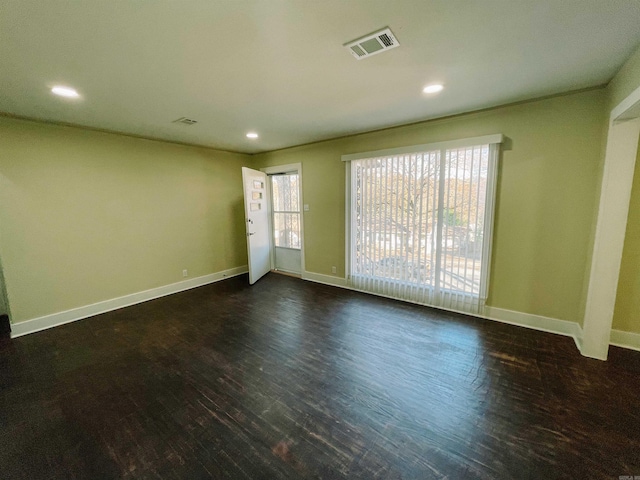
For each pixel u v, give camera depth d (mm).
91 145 3447
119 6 1271
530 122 2752
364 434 1679
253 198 4793
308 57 1809
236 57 1786
